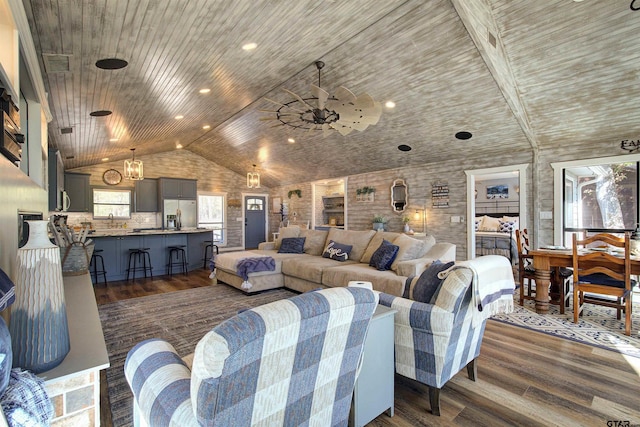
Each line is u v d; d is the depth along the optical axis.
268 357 0.94
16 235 1.63
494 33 3.47
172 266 6.71
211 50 2.81
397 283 3.45
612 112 4.18
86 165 8.05
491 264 2.14
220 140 8.10
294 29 2.78
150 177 9.07
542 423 1.86
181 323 3.57
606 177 5.50
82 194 7.91
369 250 4.63
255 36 2.73
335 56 3.84
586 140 4.85
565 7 3.02
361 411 1.72
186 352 2.85
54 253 1.30
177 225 8.05
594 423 1.86
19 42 1.83
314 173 9.02
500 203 9.86
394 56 3.81
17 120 1.72
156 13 2.04
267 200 11.51
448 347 1.91
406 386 2.31
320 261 4.84
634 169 5.18
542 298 3.93
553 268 4.45
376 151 6.80
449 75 4.00
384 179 7.63
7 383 0.94
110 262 5.93
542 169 5.32
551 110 4.43
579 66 3.61
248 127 6.85
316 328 1.06
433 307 1.94
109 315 3.85
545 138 5.09
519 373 2.45
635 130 4.41
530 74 3.91
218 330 0.85
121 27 2.15
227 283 5.37
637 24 3.03
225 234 10.54
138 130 5.52
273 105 5.43
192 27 2.32
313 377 1.14
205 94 4.21
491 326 3.48
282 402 1.05
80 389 1.29
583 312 3.97
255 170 10.05
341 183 9.68
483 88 4.12
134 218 8.76
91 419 1.32
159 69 2.98
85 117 4.11
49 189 5.51
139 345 1.43
